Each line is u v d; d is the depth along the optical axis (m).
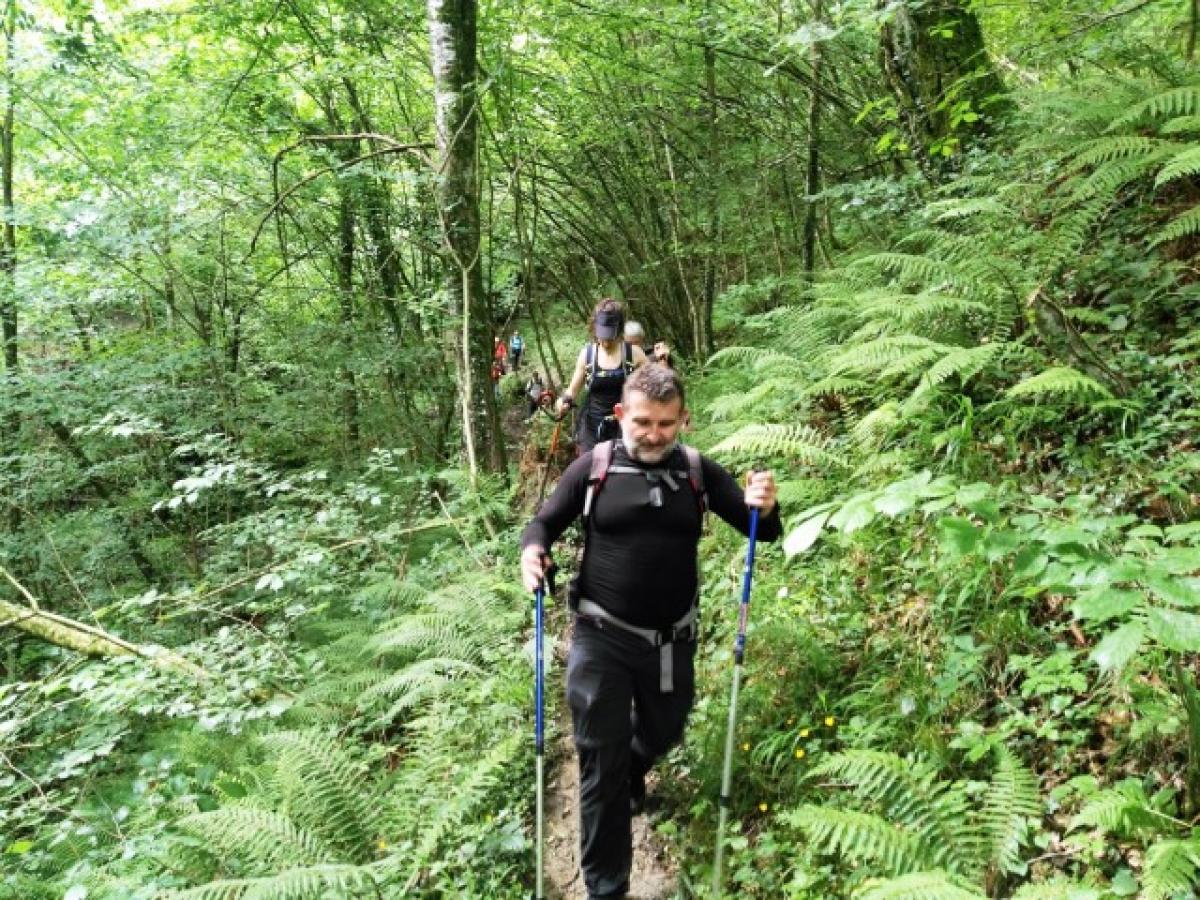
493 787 3.62
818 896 2.59
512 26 8.62
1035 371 4.20
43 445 8.91
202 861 3.47
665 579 2.73
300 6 8.59
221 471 5.83
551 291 17.38
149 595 5.60
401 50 9.16
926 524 3.69
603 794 2.75
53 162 9.01
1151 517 3.12
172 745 5.20
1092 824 2.19
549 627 5.24
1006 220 5.30
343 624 5.82
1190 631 1.39
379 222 10.09
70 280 8.59
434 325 8.38
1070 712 2.62
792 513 4.48
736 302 8.68
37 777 5.29
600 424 5.58
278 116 9.18
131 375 8.36
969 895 1.96
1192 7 5.68
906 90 6.69
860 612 3.61
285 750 3.68
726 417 6.33
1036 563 1.59
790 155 9.40
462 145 7.23
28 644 8.27
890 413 4.14
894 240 7.09
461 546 6.80
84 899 3.03
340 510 6.14
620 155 11.40
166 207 8.48
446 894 3.07
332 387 9.49
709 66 9.02
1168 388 3.68
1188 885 1.88
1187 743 2.33
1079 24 6.05
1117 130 5.30
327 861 3.20
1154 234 4.58
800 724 3.23
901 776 2.49
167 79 8.73
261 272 10.30
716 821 3.17
